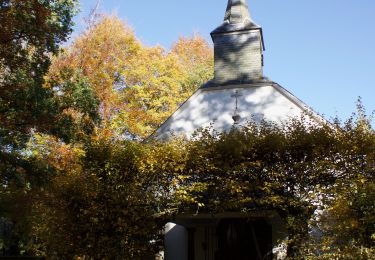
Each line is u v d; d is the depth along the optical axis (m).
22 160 14.74
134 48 28.70
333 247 10.85
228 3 21.05
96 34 27.53
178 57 35.09
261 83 18.22
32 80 14.84
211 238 17.38
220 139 12.80
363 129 12.35
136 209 12.28
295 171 12.17
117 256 12.12
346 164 11.99
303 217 11.86
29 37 13.93
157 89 29.48
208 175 12.58
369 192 10.59
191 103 18.64
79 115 19.41
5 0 13.31
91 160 12.91
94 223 12.30
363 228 10.40
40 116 14.48
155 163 12.47
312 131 12.62
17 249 22.73
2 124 13.99
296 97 17.64
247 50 19.59
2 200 16.28
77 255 12.26
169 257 17.02
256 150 12.48
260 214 13.62
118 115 25.80
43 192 14.56
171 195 12.41
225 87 18.53
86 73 25.78
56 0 15.66
